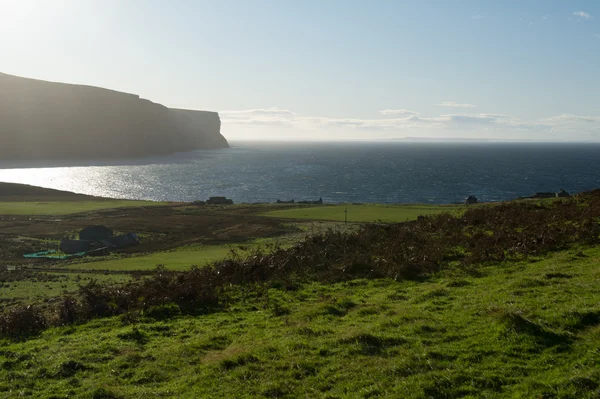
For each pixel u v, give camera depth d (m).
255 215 83.44
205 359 12.55
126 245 61.66
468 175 188.25
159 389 10.73
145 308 18.64
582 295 13.80
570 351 10.12
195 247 57.94
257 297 19.78
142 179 178.75
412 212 74.06
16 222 78.88
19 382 11.56
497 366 9.90
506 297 14.80
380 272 21.95
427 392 9.18
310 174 197.88
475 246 24.73
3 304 29.84
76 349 13.96
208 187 155.88
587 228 24.53
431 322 13.12
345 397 9.38
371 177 183.88
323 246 27.25
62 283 38.03
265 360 11.70
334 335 13.05
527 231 25.91
